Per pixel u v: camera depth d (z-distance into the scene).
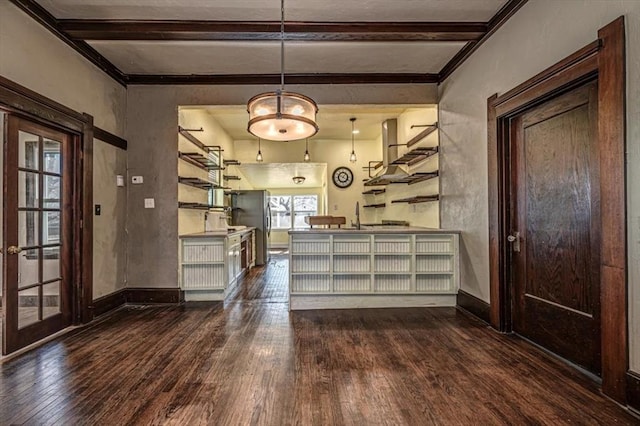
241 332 3.37
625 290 2.02
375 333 3.33
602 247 2.17
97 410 2.04
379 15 3.29
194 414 1.99
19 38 2.82
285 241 11.05
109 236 4.12
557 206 2.73
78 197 3.61
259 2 3.05
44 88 3.09
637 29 1.94
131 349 2.94
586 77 2.33
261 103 2.77
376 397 2.17
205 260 4.60
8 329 2.83
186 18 3.28
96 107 3.88
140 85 4.53
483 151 3.60
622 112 2.02
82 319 3.60
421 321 3.70
